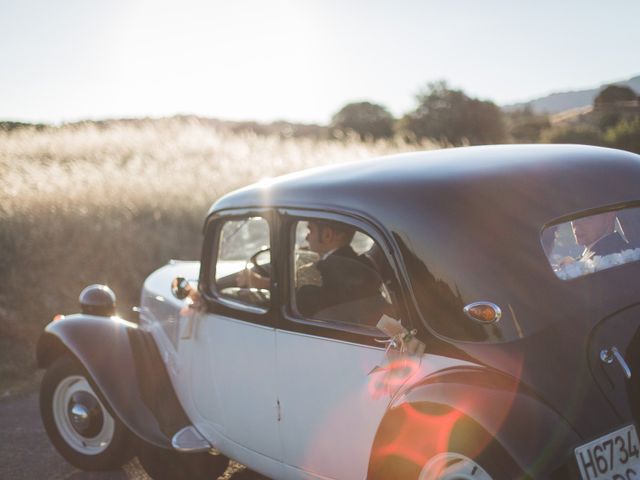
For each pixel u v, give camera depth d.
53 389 4.40
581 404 2.40
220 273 3.69
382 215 2.82
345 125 45.59
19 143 20.19
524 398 2.38
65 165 16.58
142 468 4.56
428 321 2.65
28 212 10.13
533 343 2.47
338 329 2.98
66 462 4.71
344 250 3.21
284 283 3.22
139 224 10.73
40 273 8.89
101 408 4.26
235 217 3.54
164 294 4.36
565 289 2.61
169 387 4.12
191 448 3.73
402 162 3.23
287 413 3.25
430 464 2.58
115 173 13.98
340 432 3.01
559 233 2.80
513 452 2.28
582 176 3.00
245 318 3.44
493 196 2.77
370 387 2.85
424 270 2.66
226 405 3.62
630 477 2.42
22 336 7.80
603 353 2.49
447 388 2.47
